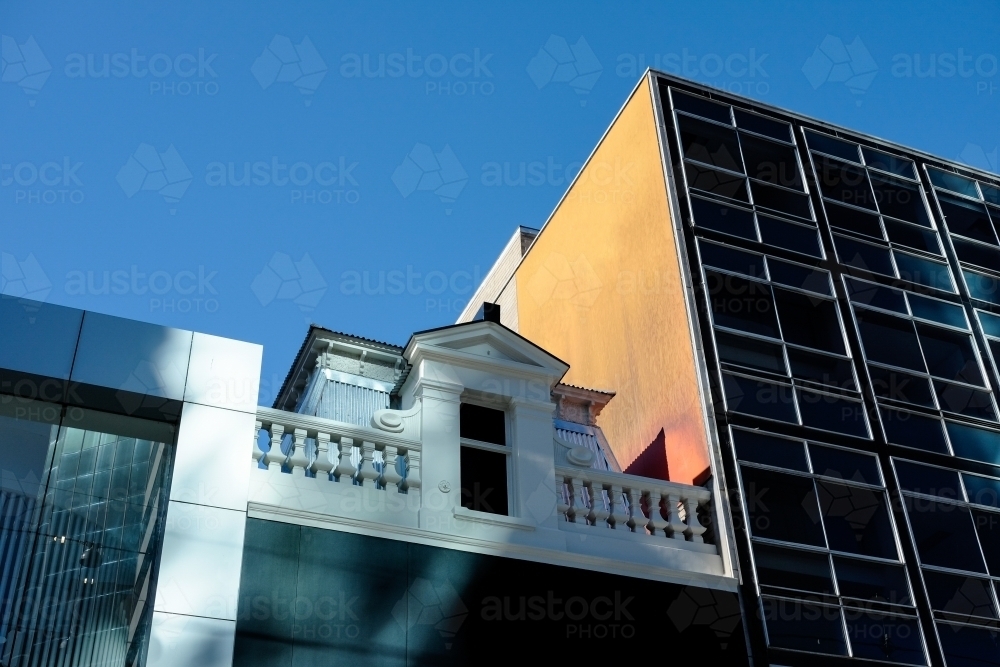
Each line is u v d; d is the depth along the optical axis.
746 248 21.30
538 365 18.23
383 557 15.59
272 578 14.86
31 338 15.41
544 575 16.38
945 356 21.55
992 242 23.94
